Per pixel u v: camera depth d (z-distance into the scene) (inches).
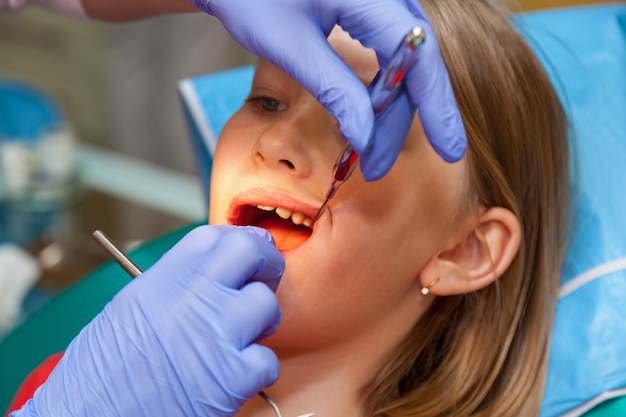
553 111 47.4
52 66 115.5
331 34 40.1
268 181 38.8
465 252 44.4
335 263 39.6
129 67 96.6
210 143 59.4
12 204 90.7
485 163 43.0
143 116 99.7
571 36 59.0
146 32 94.0
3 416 57.2
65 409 35.2
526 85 45.2
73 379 35.5
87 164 94.8
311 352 43.5
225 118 60.0
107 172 93.8
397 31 32.4
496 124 43.6
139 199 90.6
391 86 31.0
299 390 44.1
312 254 39.4
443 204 41.6
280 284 39.4
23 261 77.5
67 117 114.1
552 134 47.5
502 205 44.5
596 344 48.1
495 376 46.5
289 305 39.8
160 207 89.5
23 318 74.0
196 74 95.3
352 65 39.5
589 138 53.9
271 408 43.9
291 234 42.8
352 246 39.5
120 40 95.3
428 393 45.8
